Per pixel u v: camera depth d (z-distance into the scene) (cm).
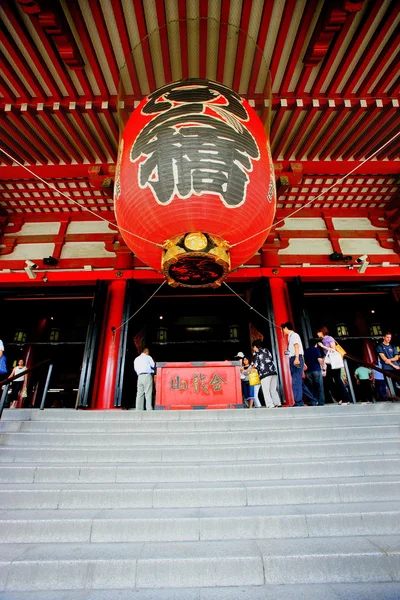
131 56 396
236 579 195
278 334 770
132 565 199
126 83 383
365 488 284
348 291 870
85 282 841
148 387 619
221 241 269
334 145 690
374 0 436
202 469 315
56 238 887
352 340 1193
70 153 697
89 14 461
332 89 566
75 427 430
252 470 316
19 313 1180
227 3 454
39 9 419
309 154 720
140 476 315
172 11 471
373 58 523
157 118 272
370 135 657
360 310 1207
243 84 541
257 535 236
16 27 451
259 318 848
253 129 287
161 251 290
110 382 730
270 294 809
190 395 607
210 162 248
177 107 274
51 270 854
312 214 928
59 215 912
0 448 365
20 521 243
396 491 284
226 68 535
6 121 599
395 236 897
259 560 200
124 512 259
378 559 202
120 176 279
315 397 627
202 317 1276
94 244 891
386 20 453
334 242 889
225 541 229
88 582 194
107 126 633
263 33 480
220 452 352
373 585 190
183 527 237
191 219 253
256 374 663
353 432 401
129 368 779
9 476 318
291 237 902
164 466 319
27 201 866
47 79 535
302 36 481
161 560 200
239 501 275
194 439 390
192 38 497
